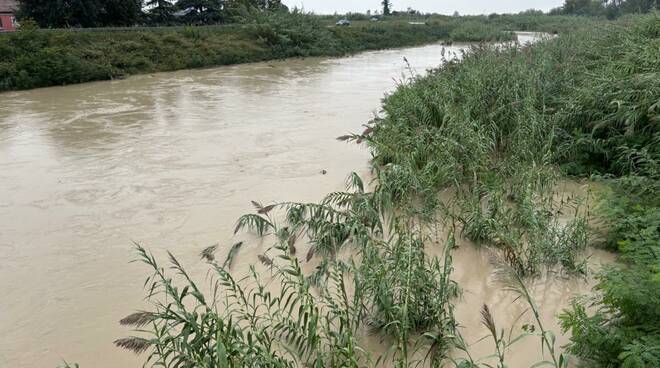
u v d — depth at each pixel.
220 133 10.29
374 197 5.70
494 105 8.14
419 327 3.86
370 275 3.98
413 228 5.50
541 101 8.10
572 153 6.88
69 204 6.64
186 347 3.24
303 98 14.25
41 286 4.71
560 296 4.23
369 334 3.89
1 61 16.25
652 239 4.01
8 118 11.91
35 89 16.14
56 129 10.83
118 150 9.16
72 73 17.06
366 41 31.38
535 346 3.66
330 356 3.47
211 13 35.66
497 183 6.03
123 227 5.91
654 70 7.39
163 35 22.23
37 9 26.17
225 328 3.57
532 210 5.04
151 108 13.05
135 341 3.38
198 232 5.74
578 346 3.21
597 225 5.31
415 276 3.90
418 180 6.16
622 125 6.88
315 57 26.77
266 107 12.98
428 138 7.46
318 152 8.80
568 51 11.41
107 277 4.84
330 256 5.03
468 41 36.31
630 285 3.14
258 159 8.48
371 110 12.39
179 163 8.34
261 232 5.55
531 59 10.21
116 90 15.97
